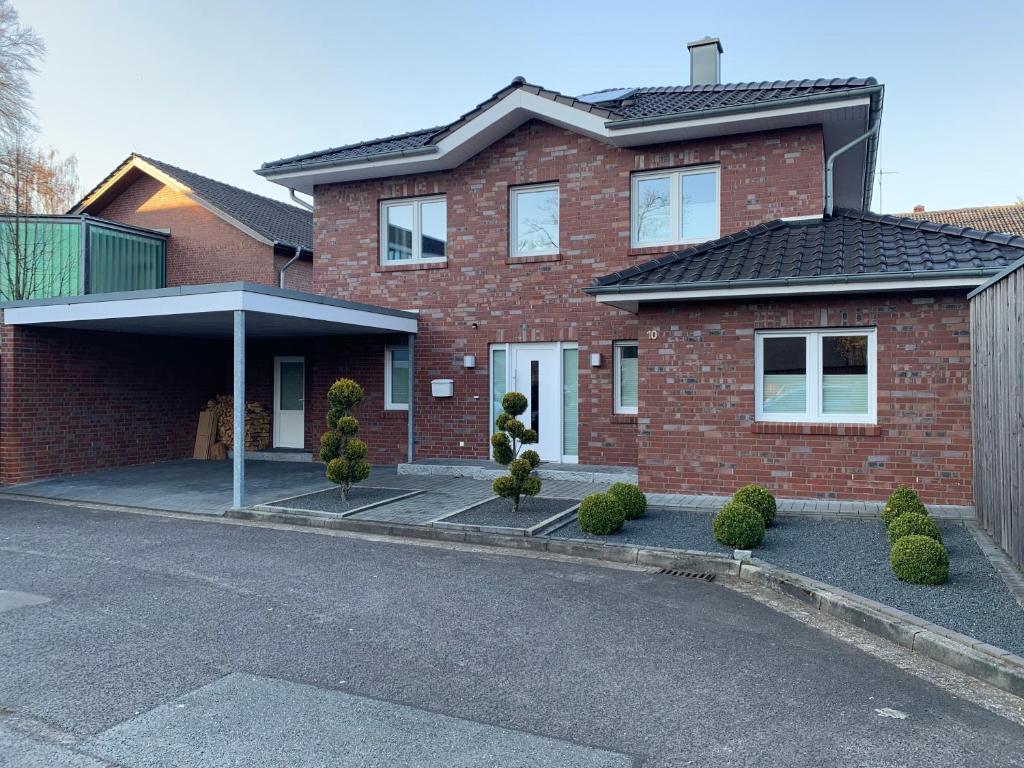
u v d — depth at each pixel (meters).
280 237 19.97
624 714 4.40
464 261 14.38
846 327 10.13
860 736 4.14
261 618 6.11
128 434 15.78
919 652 5.40
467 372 14.36
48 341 14.09
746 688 4.77
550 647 5.48
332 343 15.95
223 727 4.23
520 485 10.05
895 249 10.12
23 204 24.00
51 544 8.93
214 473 14.75
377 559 8.21
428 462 14.20
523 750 3.97
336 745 4.02
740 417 10.60
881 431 9.94
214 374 18.08
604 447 13.20
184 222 20.38
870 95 11.04
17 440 13.48
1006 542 7.41
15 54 23.38
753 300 10.51
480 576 7.49
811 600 6.52
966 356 9.59
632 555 8.13
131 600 6.61
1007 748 4.02
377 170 14.62
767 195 12.23
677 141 12.80
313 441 16.38
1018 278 6.95
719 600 6.70
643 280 10.69
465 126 13.54
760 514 8.49
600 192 13.33
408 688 4.75
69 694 4.65
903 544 6.83
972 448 9.42
